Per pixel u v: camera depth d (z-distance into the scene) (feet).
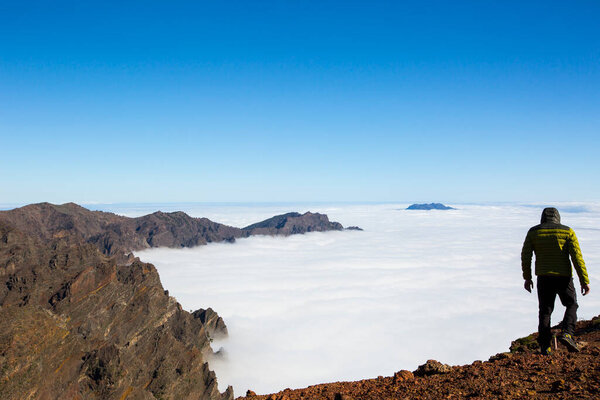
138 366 183.21
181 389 188.03
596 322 43.57
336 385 33.09
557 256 30.50
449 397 25.66
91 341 135.85
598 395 22.45
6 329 87.45
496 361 32.32
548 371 27.66
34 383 84.94
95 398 107.34
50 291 217.56
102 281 240.73
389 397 27.61
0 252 239.91
